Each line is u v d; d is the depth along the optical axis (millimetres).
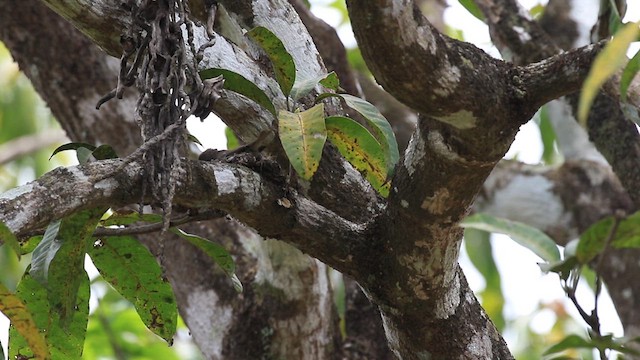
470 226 10344
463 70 10156
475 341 10531
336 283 11289
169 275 11227
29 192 10031
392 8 10047
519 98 10219
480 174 10273
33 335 10031
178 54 10172
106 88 11359
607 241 10211
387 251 10445
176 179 10180
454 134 10219
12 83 14969
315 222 10430
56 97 11391
